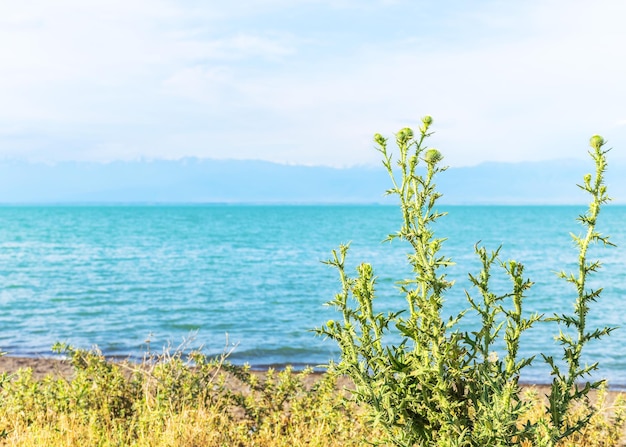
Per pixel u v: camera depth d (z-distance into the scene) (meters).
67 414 7.09
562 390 4.45
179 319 25.50
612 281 40.47
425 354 4.32
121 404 7.77
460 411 4.41
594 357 17.20
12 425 6.89
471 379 4.35
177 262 54.84
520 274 4.38
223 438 6.82
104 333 22.22
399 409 4.34
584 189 4.41
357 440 6.24
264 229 128.25
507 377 4.39
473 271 42.28
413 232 4.18
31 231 116.56
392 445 4.58
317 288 36.44
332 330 4.50
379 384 4.35
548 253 65.19
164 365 8.06
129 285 37.81
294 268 49.19
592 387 4.41
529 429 4.38
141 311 27.75
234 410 8.59
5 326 23.75
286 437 6.97
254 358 18.00
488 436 4.15
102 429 6.82
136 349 18.95
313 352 18.78
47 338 21.14
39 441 6.25
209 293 34.12
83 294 33.53
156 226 142.88
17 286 37.19
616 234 97.12
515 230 123.44
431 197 4.18
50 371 14.23
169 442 6.36
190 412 7.10
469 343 4.35
